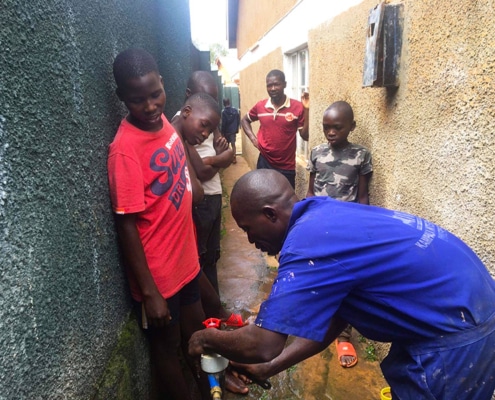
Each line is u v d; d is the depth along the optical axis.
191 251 1.86
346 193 2.66
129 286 1.72
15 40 0.90
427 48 1.84
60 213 1.10
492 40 1.40
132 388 1.54
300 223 1.16
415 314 1.11
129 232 1.52
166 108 3.12
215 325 1.47
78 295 1.20
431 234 1.18
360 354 2.58
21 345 0.89
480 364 1.11
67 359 1.12
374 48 2.12
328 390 2.29
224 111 9.78
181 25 3.62
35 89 0.98
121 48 1.81
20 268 0.89
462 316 1.12
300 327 1.05
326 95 3.49
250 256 4.27
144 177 1.55
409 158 2.06
